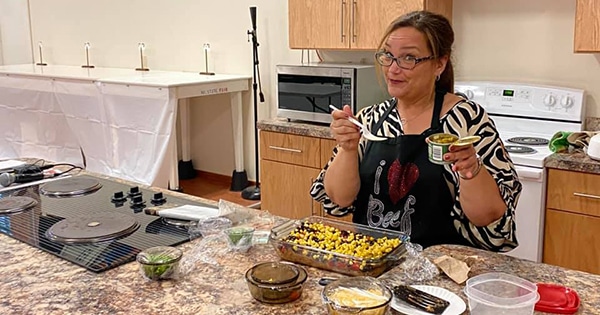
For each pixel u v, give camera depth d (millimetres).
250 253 1474
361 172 1762
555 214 2629
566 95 3023
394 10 3230
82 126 4824
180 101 5129
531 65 3227
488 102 3279
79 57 6062
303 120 3660
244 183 4844
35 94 5148
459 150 1362
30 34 6539
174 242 1542
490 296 1106
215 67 4945
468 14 3395
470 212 1521
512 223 1592
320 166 3461
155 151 4293
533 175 2586
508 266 1359
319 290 1249
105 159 4703
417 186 1664
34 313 1159
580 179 2531
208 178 5250
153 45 5355
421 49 1610
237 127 4727
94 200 1930
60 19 6152
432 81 1688
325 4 3521
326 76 3457
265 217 1731
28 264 1404
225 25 4793
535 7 3156
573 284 1251
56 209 1828
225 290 1255
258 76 4625
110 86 4484
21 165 2338
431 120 1699
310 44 3645
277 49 4484
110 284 1292
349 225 1527
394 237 1441
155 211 1768
